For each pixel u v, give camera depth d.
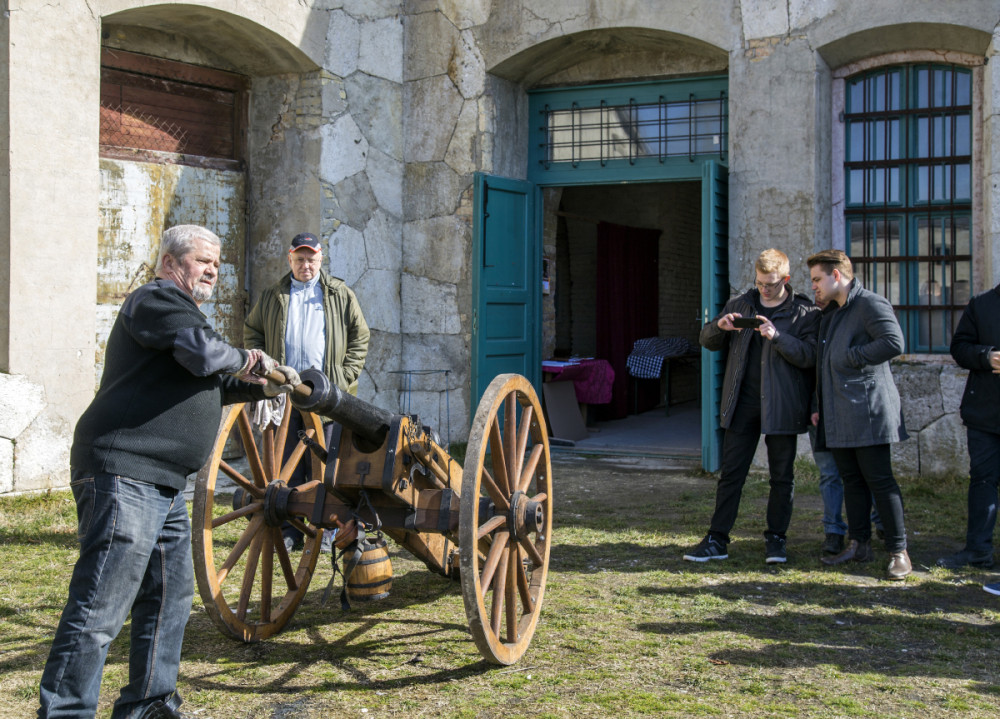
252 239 8.09
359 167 8.18
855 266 7.66
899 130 7.48
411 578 4.65
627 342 12.14
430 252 8.59
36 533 5.35
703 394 7.55
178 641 2.90
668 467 8.02
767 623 3.94
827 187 7.54
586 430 10.06
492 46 8.30
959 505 6.24
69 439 6.32
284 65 7.82
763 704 3.09
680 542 5.37
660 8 7.72
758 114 7.46
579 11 7.96
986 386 4.82
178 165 7.57
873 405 4.60
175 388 2.76
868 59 7.48
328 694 3.19
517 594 3.77
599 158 8.66
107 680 3.36
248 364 2.77
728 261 7.62
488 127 8.38
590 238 12.53
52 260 6.18
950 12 6.80
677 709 3.05
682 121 8.34
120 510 2.65
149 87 7.44
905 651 3.61
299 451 4.10
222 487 6.96
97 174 6.44
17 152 5.97
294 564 4.83
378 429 3.45
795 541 5.41
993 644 3.69
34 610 4.05
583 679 3.32
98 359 7.04
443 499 3.53
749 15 7.46
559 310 12.60
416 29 8.57
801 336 4.82
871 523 5.43
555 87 8.78
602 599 4.28
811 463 7.43
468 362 8.48
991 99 6.75
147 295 2.73
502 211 8.38
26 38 6.01
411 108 8.61
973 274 7.25
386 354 8.52
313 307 5.13
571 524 5.84
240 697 3.17
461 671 3.40
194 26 7.25
